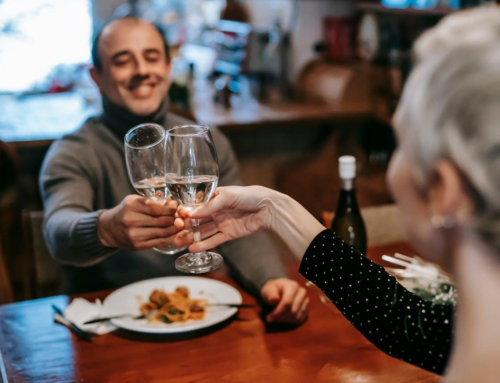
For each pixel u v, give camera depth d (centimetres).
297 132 338
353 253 102
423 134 54
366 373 110
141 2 458
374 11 347
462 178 53
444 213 55
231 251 155
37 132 279
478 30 54
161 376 111
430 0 274
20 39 429
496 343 56
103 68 173
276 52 379
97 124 178
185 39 484
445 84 53
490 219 53
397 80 293
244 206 110
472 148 51
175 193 108
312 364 113
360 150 325
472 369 57
